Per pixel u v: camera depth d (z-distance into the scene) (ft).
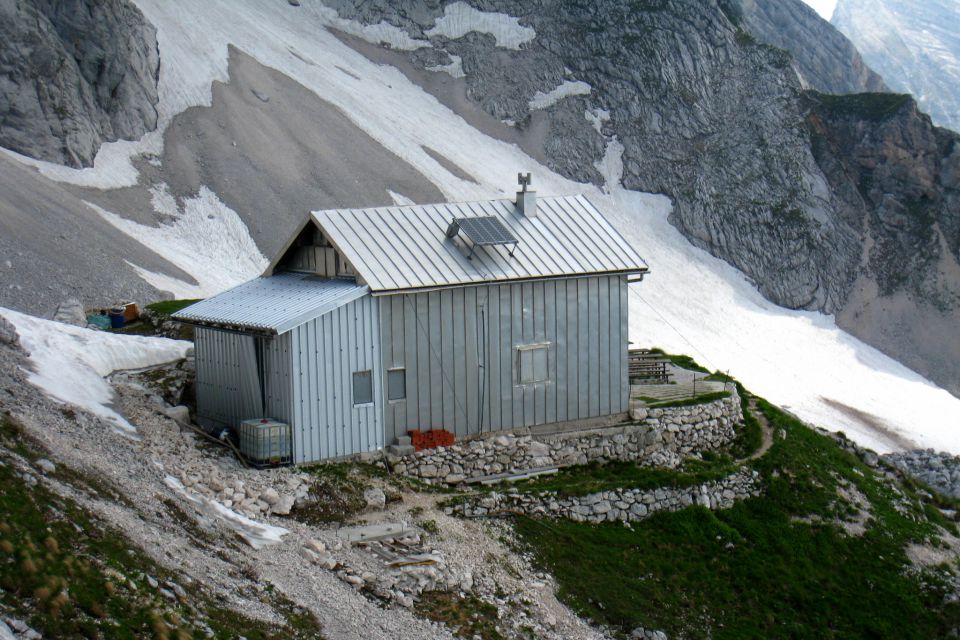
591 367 108.27
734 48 598.75
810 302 493.77
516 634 75.36
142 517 66.33
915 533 111.24
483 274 100.27
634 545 96.02
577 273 105.09
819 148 553.64
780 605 95.40
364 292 93.56
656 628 85.40
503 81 589.73
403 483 92.48
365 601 70.33
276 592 65.36
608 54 597.52
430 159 475.72
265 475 87.20
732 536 101.45
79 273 249.55
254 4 612.29
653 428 109.29
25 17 353.31
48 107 351.05
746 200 524.11
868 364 451.94
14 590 50.31
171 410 96.43
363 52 604.49
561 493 96.43
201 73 449.48
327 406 92.53
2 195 271.49
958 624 99.35
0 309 105.50
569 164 545.03
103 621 51.42
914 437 363.97
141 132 392.06
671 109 571.69
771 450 116.37
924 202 533.96
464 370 100.32
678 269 484.33
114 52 388.16
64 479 65.26
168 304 149.48
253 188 382.42
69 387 88.89
